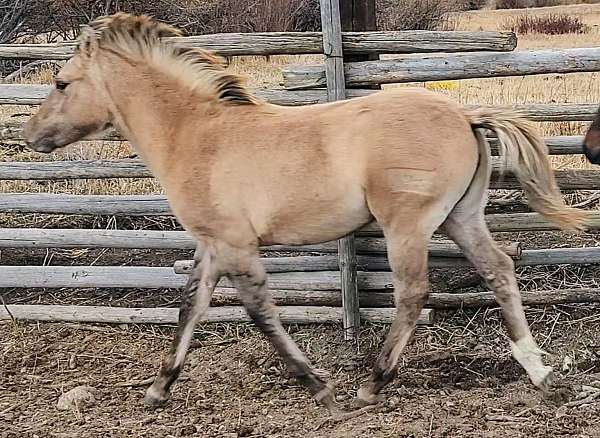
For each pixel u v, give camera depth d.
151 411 5.54
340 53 6.23
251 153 5.16
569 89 13.25
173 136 5.36
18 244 7.10
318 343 6.59
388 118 5.04
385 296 6.62
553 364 6.05
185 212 5.30
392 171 4.97
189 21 17.91
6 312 7.07
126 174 6.83
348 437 4.90
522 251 6.56
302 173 5.09
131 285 7.06
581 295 6.43
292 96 6.46
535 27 25.56
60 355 6.53
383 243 6.56
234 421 5.30
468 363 6.09
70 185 8.90
